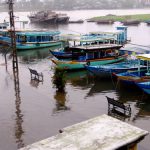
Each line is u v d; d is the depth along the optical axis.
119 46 45.34
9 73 39.53
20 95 29.66
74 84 35.12
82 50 42.66
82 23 140.88
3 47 61.16
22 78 36.84
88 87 33.78
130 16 151.88
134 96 30.31
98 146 8.99
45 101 27.78
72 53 43.81
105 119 10.59
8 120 23.09
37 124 22.33
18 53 57.38
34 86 33.16
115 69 36.50
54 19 134.62
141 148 18.52
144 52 49.31
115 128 9.91
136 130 9.76
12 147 18.88
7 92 30.77
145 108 26.56
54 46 64.56
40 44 62.06
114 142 9.13
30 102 27.41
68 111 25.19
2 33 66.81
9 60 49.28
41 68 43.38
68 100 28.36
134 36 83.50
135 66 37.34
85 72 41.44
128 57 43.94
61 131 10.11
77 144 9.13
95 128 9.96
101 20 141.75
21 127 21.80
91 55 42.34
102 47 42.81
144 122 23.19
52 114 24.42
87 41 47.53
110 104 27.03
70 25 130.50
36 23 138.62
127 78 32.22
